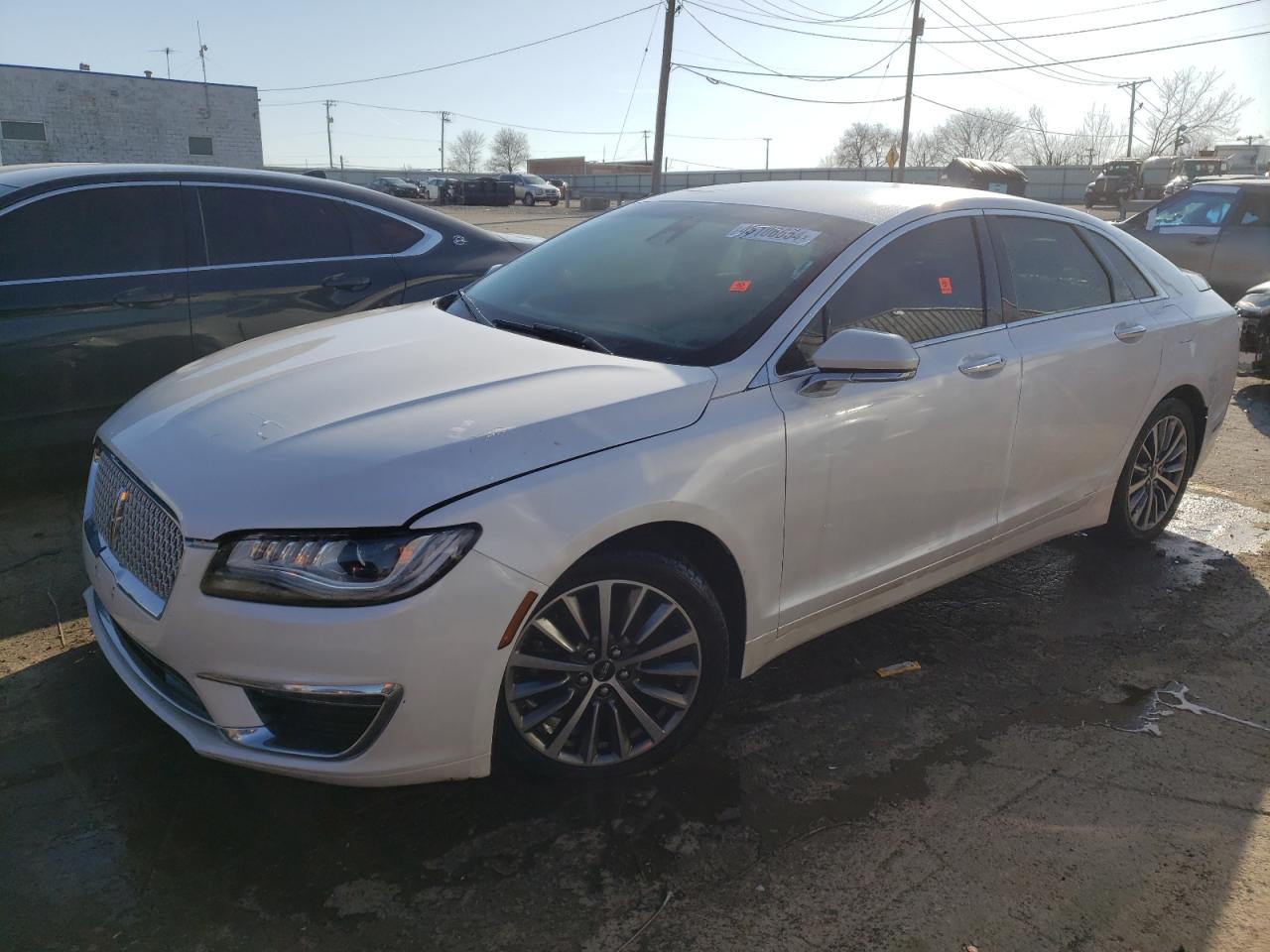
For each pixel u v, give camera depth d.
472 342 3.06
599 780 2.78
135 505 2.51
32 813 2.57
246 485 2.30
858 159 87.75
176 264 4.91
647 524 2.58
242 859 2.45
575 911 2.32
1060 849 2.60
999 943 2.28
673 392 2.69
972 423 3.35
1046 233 3.91
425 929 2.25
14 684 3.16
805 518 2.91
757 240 3.38
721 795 2.76
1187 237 10.86
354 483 2.26
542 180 52.88
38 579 3.92
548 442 2.44
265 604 2.21
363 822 2.59
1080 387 3.79
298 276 5.25
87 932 2.20
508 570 2.30
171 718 2.44
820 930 2.29
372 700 2.25
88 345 4.65
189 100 46.44
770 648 3.00
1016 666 3.56
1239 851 2.62
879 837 2.62
